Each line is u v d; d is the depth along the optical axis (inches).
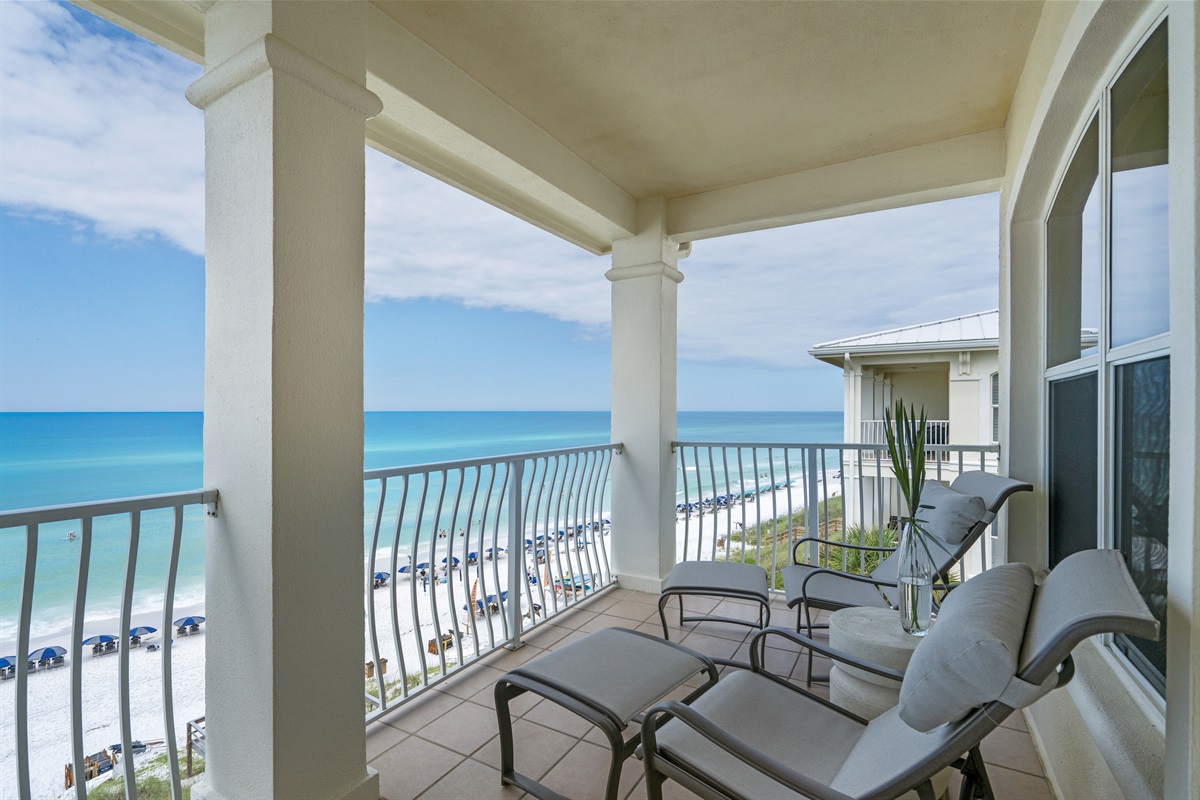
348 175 70.7
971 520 98.4
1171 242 41.5
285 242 63.4
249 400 64.0
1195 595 38.0
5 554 441.1
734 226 158.2
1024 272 108.6
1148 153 59.6
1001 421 120.1
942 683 45.0
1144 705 52.0
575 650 77.7
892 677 67.4
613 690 67.5
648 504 163.8
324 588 67.6
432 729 91.0
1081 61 69.8
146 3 73.3
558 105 116.7
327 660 67.9
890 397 407.2
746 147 135.0
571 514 151.8
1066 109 80.7
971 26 92.7
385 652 241.0
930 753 46.8
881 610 93.1
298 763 64.6
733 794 52.4
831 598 104.1
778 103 116.3
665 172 148.5
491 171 122.2
